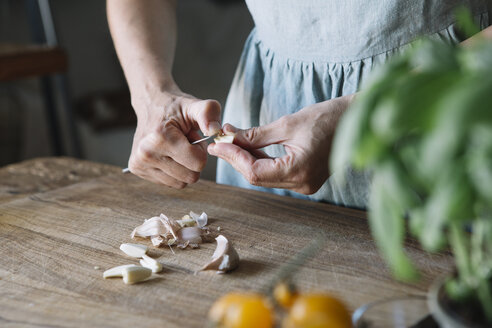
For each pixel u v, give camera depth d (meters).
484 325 0.31
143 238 0.58
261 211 0.64
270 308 0.35
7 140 2.08
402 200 0.30
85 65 2.44
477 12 0.64
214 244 0.57
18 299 0.47
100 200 0.69
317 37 0.68
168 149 0.64
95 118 2.28
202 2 2.52
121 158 2.30
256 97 0.77
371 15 0.64
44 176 0.82
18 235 0.60
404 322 0.38
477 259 0.33
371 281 0.47
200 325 0.42
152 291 0.47
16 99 2.11
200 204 0.67
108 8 0.77
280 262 0.52
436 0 0.62
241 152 0.58
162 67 0.71
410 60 0.31
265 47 0.75
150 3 0.76
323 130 0.55
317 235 0.57
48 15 1.62
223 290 0.47
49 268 0.52
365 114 0.29
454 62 0.29
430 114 0.28
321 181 0.59
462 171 0.28
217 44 2.56
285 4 0.68
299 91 0.72
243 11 2.49
